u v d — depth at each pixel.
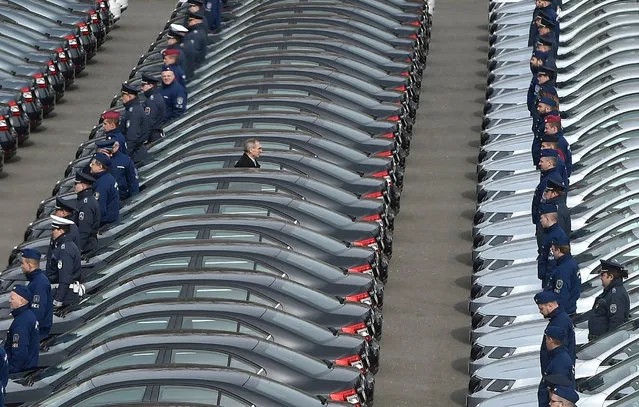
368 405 29.02
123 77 62.75
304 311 30.50
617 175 39.81
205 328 28.89
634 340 30.12
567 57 51.22
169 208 35.59
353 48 50.38
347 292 31.98
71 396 26.25
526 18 60.56
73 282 33.78
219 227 33.75
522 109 49.97
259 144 37.94
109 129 42.41
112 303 31.23
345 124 42.31
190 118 45.03
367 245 35.12
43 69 55.59
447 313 39.06
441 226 45.81
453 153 53.09
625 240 35.81
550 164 38.12
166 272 30.92
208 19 60.78
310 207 35.44
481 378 31.23
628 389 28.27
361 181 38.41
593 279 34.84
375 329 32.12
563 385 26.94
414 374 35.19
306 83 45.56
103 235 37.00
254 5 63.66
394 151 41.81
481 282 36.16
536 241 37.81
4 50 56.53
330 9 55.66
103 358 27.92
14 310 30.52
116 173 39.69
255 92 45.69
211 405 25.34
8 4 60.75
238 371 26.53
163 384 26.16
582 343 32.28
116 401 26.11
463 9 74.19
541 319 33.22
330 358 28.89
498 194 42.28
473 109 58.22
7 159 51.97
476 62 64.81
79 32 61.66
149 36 69.62
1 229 45.84
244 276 30.75
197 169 39.12
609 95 46.22
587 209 38.50
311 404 26.53
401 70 49.81
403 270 42.16
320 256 33.56
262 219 33.88
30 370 30.12
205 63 55.00
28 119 52.94
